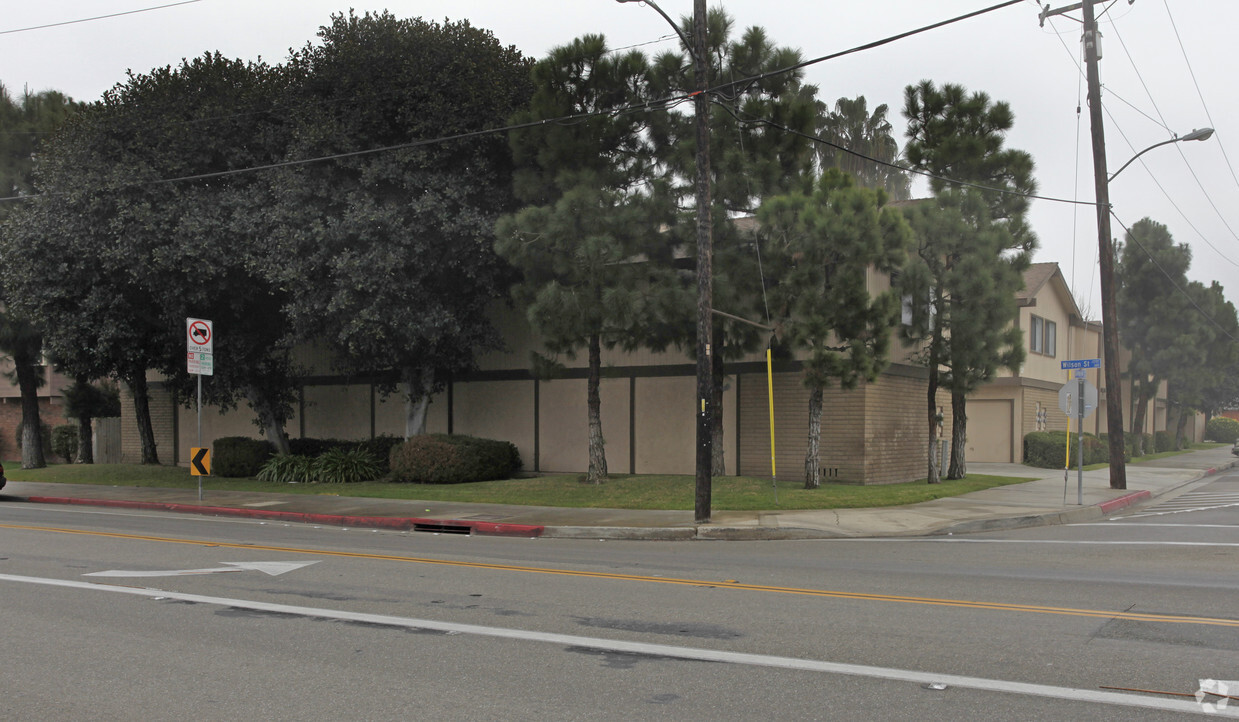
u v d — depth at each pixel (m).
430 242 20.56
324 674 6.32
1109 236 22.14
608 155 20.11
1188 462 36.12
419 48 21.12
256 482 23.48
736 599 8.94
